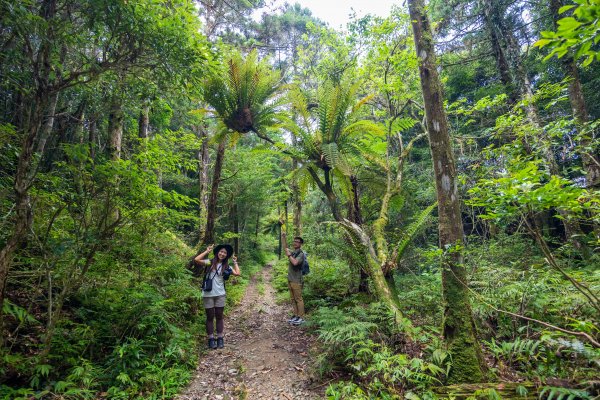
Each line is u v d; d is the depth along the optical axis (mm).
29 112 2609
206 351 4145
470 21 9195
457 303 2904
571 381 2387
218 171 8156
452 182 3189
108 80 4086
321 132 5383
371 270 4648
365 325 3312
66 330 3338
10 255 2414
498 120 4750
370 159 6484
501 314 3469
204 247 7609
